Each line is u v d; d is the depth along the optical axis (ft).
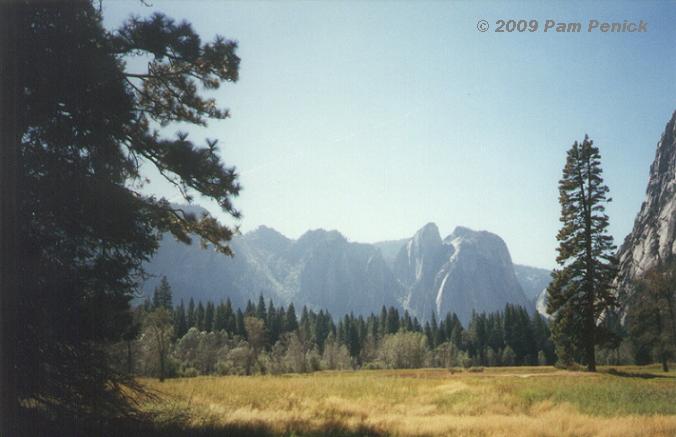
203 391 67.82
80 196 32.48
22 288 28.71
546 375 102.06
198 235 43.14
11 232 27.76
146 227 37.96
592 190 125.18
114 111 33.53
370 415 48.26
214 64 40.29
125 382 36.09
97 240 34.94
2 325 27.30
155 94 43.09
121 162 37.24
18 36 29.50
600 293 120.37
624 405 53.88
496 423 40.98
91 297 32.91
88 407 33.12
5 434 26.73
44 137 32.22
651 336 167.94
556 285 124.57
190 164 37.14
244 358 260.42
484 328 395.14
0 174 27.76
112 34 35.91
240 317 370.73
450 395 66.69
